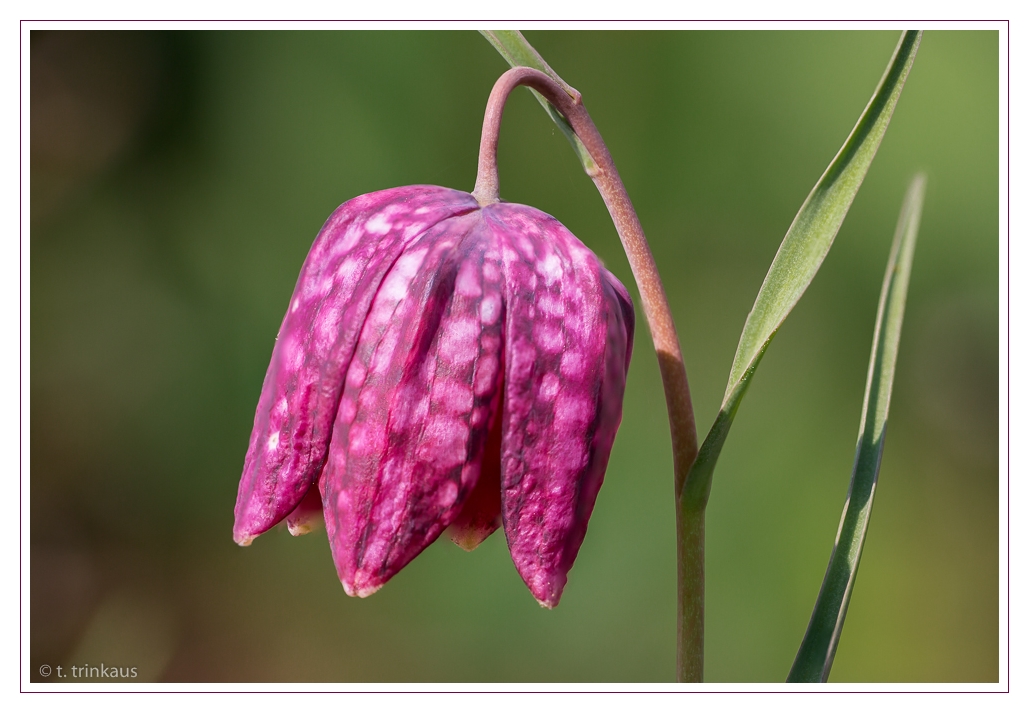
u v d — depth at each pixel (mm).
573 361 302
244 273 644
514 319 301
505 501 300
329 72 646
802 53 646
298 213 644
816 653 316
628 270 648
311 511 311
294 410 304
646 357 608
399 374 300
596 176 314
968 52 624
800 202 646
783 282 312
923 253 643
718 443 311
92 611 625
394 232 304
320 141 645
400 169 646
